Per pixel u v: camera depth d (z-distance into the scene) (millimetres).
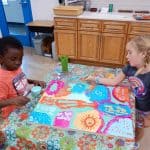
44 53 3578
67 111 1012
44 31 3410
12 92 1143
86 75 1388
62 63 1434
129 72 1266
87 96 1131
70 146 842
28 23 3588
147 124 1396
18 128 943
